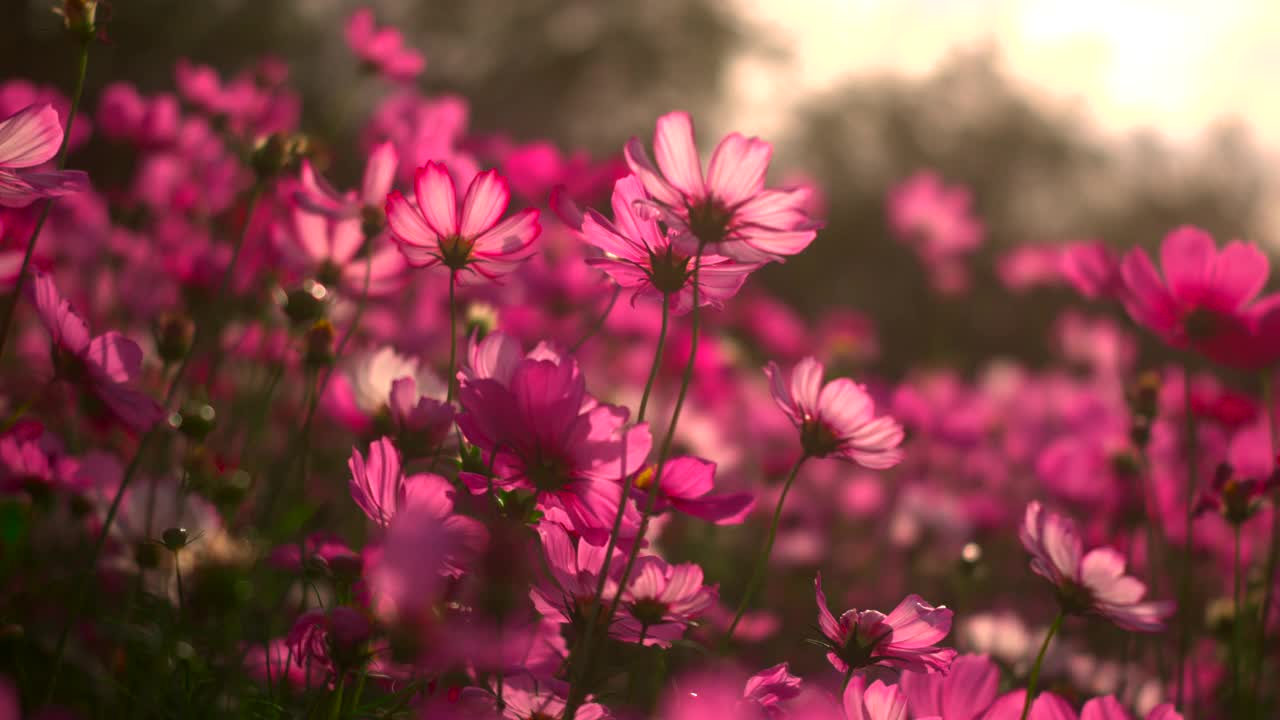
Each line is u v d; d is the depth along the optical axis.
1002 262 4.62
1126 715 1.24
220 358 1.78
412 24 11.08
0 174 1.23
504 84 11.70
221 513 1.44
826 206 11.34
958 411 3.00
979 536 2.33
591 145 11.95
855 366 3.99
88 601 1.42
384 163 1.46
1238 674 1.49
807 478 2.90
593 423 1.19
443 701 1.20
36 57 7.38
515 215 1.28
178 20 8.53
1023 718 1.25
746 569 2.18
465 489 1.25
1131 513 1.72
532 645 1.27
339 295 1.55
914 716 1.26
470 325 1.60
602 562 1.23
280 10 8.68
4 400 1.58
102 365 1.28
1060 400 3.40
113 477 1.43
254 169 1.47
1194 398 1.78
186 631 1.34
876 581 2.50
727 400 2.71
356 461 1.22
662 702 1.32
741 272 1.26
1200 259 1.48
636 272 1.27
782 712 1.23
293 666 1.32
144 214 2.03
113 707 1.33
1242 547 1.98
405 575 1.15
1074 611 1.27
